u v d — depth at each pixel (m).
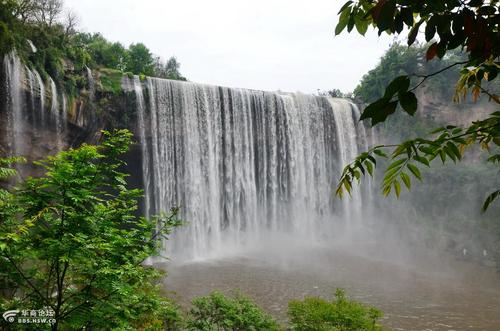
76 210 6.43
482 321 20.88
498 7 1.98
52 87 26.44
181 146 34.84
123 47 60.97
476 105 47.94
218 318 12.59
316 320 12.33
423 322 20.56
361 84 60.66
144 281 7.93
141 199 32.84
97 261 6.43
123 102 31.80
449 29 1.99
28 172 25.36
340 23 2.67
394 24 2.10
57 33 29.50
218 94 37.25
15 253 5.90
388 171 2.83
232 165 38.62
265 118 40.66
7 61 23.31
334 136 46.25
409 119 50.66
